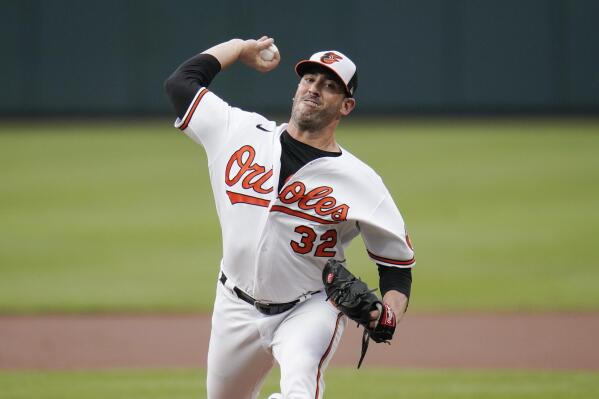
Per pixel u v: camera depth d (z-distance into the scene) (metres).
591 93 94.62
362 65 95.19
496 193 62.69
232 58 18.34
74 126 94.56
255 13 93.31
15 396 24.44
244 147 17.11
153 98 95.31
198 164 75.25
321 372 16.70
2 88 94.81
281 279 16.97
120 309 36.78
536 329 33.59
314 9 93.44
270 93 92.94
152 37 94.38
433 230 52.41
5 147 82.38
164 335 32.97
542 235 50.78
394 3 94.31
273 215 16.77
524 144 82.56
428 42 94.75
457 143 83.38
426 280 41.72
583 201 60.06
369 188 16.80
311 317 16.91
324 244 16.88
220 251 47.88
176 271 43.53
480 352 30.44
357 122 96.31
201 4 93.69
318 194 16.69
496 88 95.06
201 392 24.84
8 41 94.19
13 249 48.06
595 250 47.31
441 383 25.92
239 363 17.84
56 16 93.88
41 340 32.16
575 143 82.94
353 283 15.84
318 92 16.77
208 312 36.53
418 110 95.81
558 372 27.53
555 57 94.44
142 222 55.00
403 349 30.88
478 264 44.66
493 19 94.38
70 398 24.17
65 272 43.22
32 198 62.00
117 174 70.75
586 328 33.69
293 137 17.14
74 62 94.69
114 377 26.83
